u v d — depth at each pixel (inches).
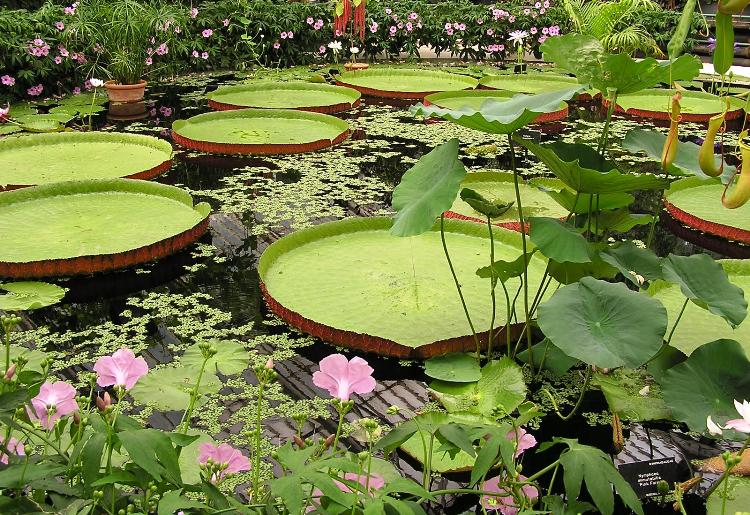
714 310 84.6
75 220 148.3
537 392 104.3
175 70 330.6
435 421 84.3
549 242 89.0
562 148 103.9
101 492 49.1
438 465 83.9
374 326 111.9
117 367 56.4
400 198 99.0
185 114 265.3
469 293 122.2
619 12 340.8
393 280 125.7
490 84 334.0
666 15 398.0
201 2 390.3
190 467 79.4
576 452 59.2
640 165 217.5
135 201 159.5
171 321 118.3
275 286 123.7
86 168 185.9
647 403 95.5
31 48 267.4
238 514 52.0
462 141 238.5
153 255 135.3
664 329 79.8
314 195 180.1
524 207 168.4
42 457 56.1
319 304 117.9
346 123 237.5
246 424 93.1
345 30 391.9
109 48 274.7
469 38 408.2
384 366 107.4
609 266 97.8
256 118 249.3
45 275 127.1
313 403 98.3
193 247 146.6
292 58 379.9
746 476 86.0
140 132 236.5
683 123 280.7
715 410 82.9
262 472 83.1
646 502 83.1
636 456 91.6
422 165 101.9
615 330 80.9
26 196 155.1
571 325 81.3
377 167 205.8
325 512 50.6
